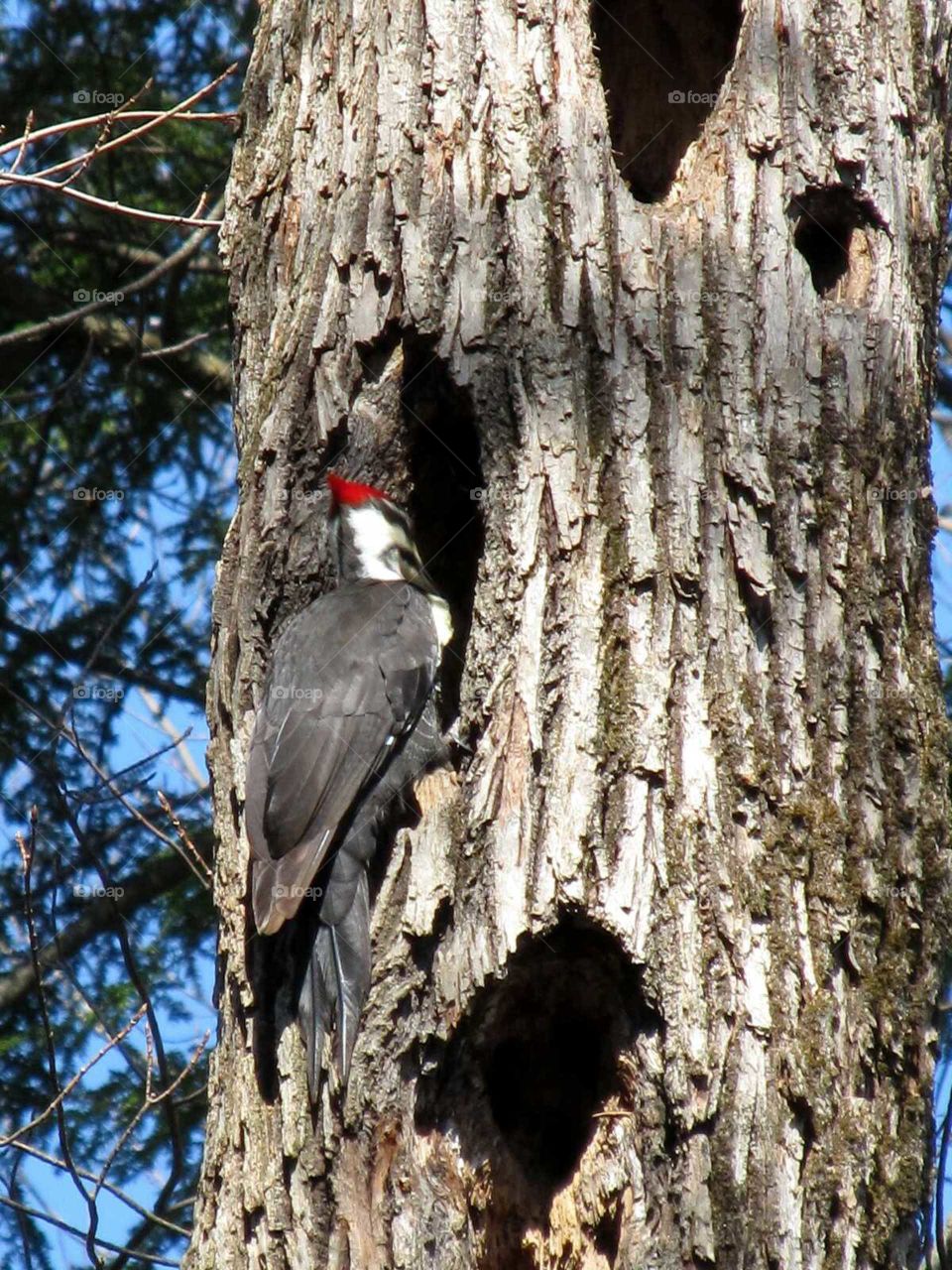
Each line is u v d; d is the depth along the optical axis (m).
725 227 8.68
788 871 7.86
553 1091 8.30
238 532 9.38
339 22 9.50
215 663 9.47
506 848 7.79
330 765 8.75
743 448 8.35
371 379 8.92
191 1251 8.25
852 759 8.16
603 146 8.73
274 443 9.14
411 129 8.93
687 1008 7.50
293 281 9.32
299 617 9.24
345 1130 7.73
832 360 8.59
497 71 8.86
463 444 9.55
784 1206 7.34
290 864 8.37
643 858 7.68
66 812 12.23
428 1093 7.82
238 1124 8.20
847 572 8.36
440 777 8.85
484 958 7.68
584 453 8.34
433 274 8.72
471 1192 7.82
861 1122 7.61
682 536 8.20
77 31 15.99
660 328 8.48
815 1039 7.60
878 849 8.07
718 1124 7.39
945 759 8.44
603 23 10.78
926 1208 7.88
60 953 12.57
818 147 8.86
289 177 9.50
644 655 8.02
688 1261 7.25
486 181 8.73
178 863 14.78
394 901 8.17
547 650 8.07
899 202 8.99
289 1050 8.13
